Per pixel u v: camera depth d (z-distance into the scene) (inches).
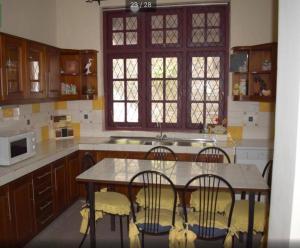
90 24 172.7
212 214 96.7
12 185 103.3
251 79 154.3
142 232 99.3
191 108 174.6
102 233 127.9
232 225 95.3
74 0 172.9
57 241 120.8
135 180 102.3
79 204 157.0
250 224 94.1
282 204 35.7
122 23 174.9
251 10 155.9
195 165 122.0
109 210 107.4
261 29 155.7
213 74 169.9
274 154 39.6
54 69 150.6
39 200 121.9
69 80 172.1
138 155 154.3
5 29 130.1
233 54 154.6
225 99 169.3
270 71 144.2
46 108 168.1
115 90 180.5
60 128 173.3
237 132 165.2
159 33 171.9
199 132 169.5
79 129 180.2
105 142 161.5
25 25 145.3
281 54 37.5
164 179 102.7
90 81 176.1
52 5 170.9
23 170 108.7
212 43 167.0
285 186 34.7
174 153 141.5
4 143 108.0
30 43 127.1
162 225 97.3
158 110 178.2
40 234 125.9
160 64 174.6
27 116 149.9
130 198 99.3
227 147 145.2
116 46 176.9
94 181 102.0
